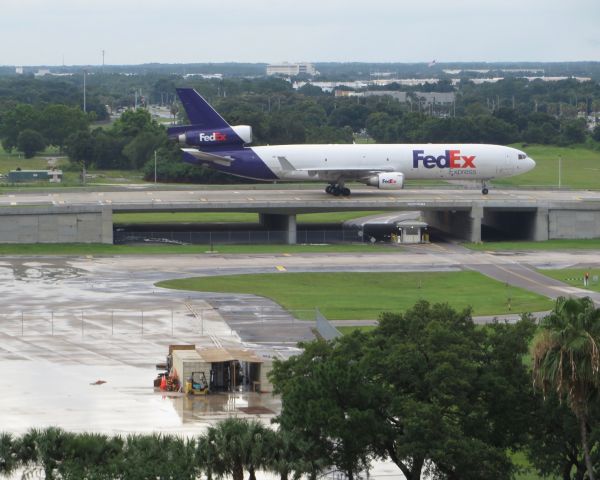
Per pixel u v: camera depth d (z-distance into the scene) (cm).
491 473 10906
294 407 11381
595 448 11806
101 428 14038
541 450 11594
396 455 11619
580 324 9975
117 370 16975
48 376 16538
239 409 15038
